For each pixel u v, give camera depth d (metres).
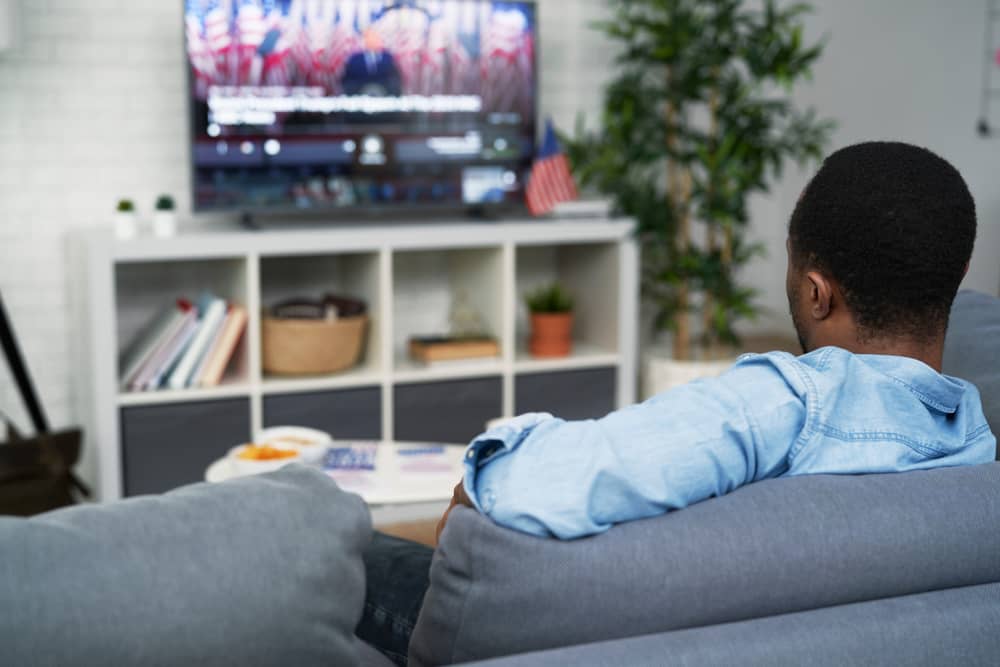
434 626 0.90
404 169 3.90
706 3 4.10
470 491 0.89
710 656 0.80
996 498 0.95
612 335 4.10
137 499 0.81
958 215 1.01
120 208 3.37
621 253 4.03
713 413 0.94
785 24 4.09
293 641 0.80
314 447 2.51
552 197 3.95
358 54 3.78
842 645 0.83
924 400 1.02
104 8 3.68
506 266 3.83
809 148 4.20
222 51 3.60
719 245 4.71
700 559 0.85
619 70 4.40
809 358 1.02
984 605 0.89
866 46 4.70
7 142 3.62
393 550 1.42
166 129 3.80
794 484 0.93
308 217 4.05
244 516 0.81
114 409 3.35
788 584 0.87
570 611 0.84
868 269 1.01
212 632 0.77
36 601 0.72
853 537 0.89
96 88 3.70
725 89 4.11
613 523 0.87
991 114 4.17
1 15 3.19
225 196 3.68
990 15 4.14
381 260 3.65
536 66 4.02
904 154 1.03
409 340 4.05
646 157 4.09
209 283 3.95
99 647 0.73
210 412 3.49
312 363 3.62
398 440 3.77
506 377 3.89
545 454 0.88
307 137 3.75
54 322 3.73
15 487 3.04
